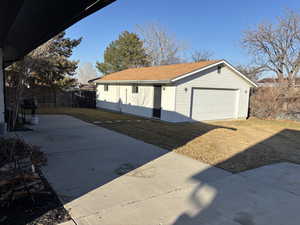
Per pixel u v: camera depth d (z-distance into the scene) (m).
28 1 2.64
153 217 2.72
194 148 6.19
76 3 2.43
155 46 30.69
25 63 9.84
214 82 12.36
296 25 19.22
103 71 34.22
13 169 3.20
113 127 9.19
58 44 17.92
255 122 12.54
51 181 3.65
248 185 3.83
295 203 3.23
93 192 3.31
